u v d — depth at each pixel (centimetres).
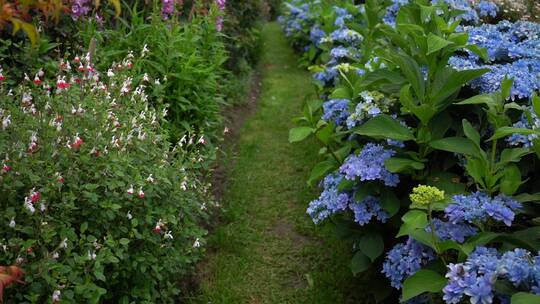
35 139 253
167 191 312
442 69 289
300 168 500
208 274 350
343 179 296
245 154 525
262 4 975
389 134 280
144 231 277
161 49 436
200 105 459
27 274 223
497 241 231
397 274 252
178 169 326
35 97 319
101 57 400
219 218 415
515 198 245
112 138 280
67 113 283
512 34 391
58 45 409
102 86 326
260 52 904
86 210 259
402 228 237
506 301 197
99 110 296
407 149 309
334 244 382
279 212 428
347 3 640
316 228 402
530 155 278
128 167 290
